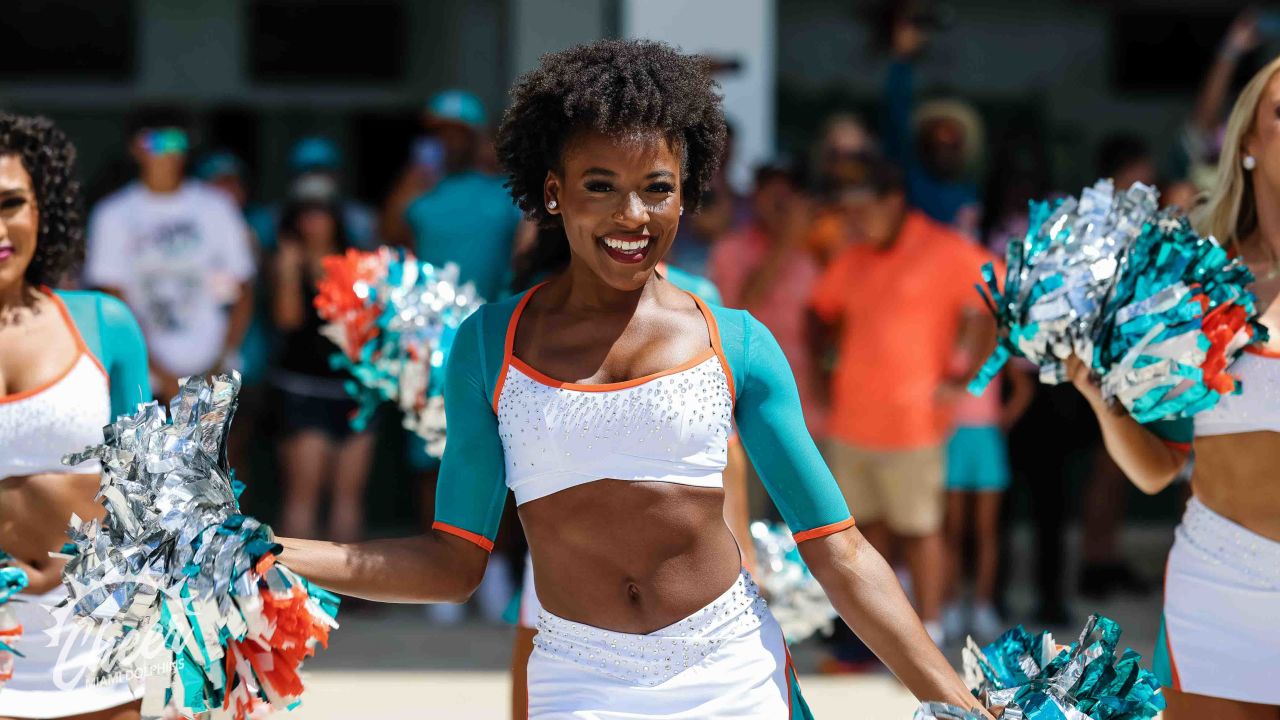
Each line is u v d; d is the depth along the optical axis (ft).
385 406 49.90
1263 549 21.02
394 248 51.98
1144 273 20.56
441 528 17.15
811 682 40.24
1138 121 73.51
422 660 42.27
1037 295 20.66
